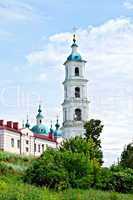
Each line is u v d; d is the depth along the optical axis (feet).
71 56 481.46
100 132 386.93
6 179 188.34
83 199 171.94
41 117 544.21
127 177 218.18
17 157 278.05
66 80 476.54
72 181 201.26
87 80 477.77
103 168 226.79
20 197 149.38
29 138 456.86
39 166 197.88
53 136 526.16
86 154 240.73
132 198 187.62
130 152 316.19
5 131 419.74
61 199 166.71
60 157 205.57
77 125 465.06
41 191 168.35
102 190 210.18
